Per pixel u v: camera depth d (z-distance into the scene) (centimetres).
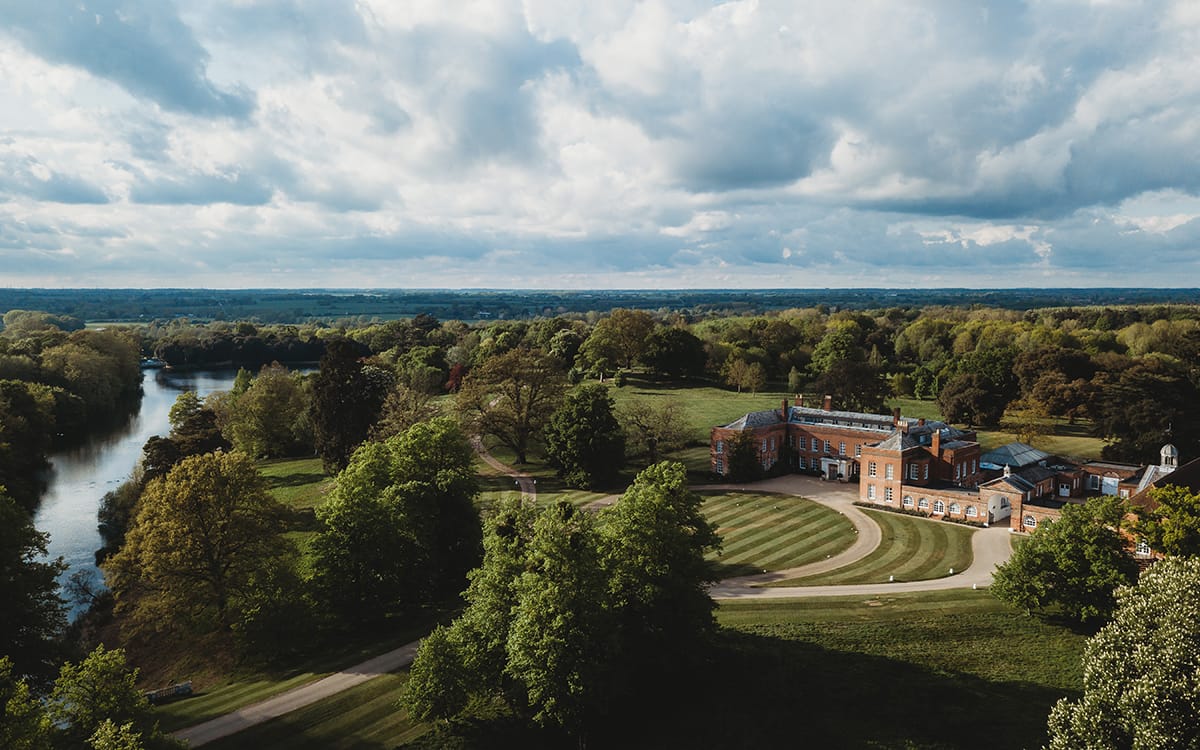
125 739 2964
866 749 4084
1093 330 18962
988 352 13712
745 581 6562
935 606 5803
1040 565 5338
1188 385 10750
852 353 17100
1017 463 9094
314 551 5828
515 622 4091
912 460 8850
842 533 7844
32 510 9206
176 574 5628
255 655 5450
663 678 4812
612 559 4638
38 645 4956
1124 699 3092
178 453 8994
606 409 9850
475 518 6912
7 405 10381
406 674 4934
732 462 10150
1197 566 3369
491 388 11081
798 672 4844
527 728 4338
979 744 4094
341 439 9775
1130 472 8931
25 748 2936
